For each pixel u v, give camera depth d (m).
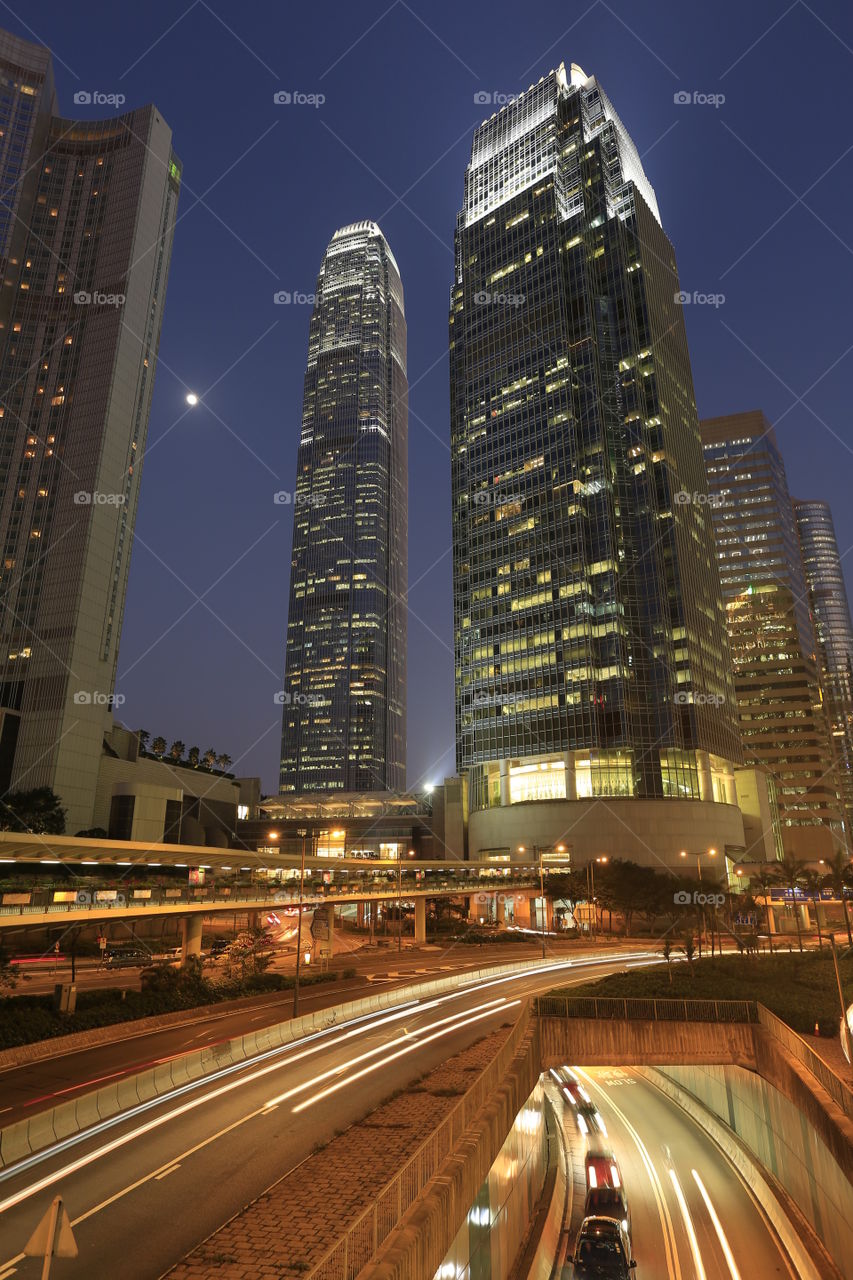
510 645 152.75
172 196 172.25
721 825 136.00
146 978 50.94
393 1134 25.66
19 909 42.28
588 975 66.38
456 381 178.50
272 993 56.62
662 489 154.12
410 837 181.50
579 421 155.50
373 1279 13.91
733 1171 35.38
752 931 101.56
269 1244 17.97
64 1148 24.64
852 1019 37.00
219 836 171.38
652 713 140.12
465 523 167.25
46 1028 38.81
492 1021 47.12
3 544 136.75
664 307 172.88
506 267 176.50
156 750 164.38
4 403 145.12
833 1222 25.72
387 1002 53.97
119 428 144.62
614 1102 45.97
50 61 167.00
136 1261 17.36
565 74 188.50
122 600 142.00
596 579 146.62
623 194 173.62
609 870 116.81
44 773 121.38
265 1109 28.95
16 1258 17.52
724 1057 35.88
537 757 142.75
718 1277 27.03
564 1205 32.22
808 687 198.50
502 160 188.50
